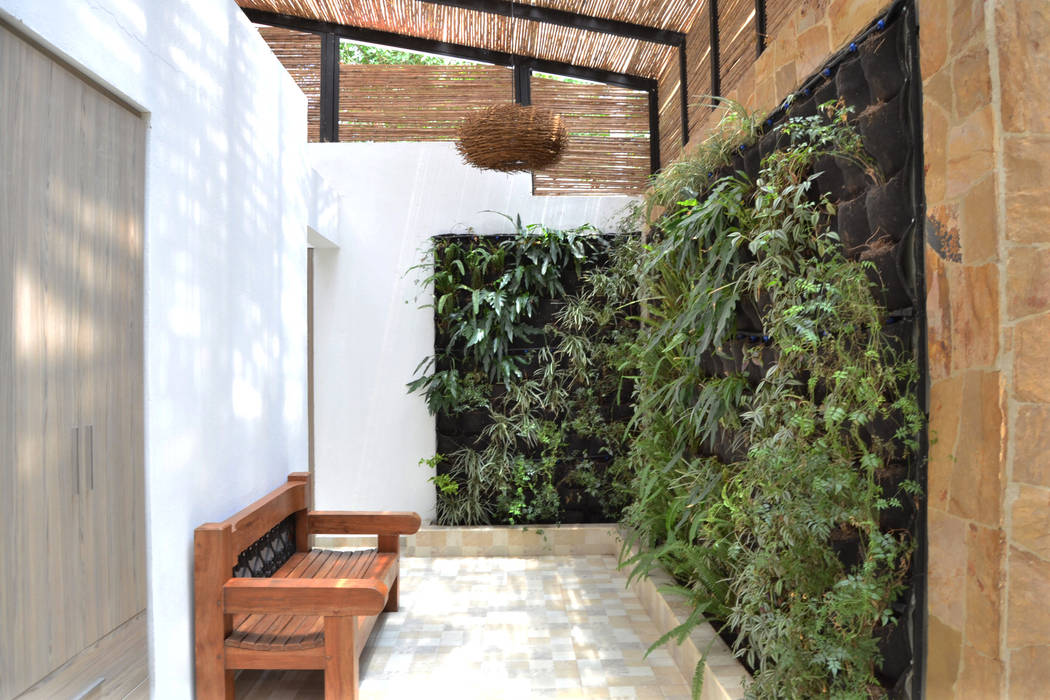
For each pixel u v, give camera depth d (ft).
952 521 6.37
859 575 6.75
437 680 11.27
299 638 9.96
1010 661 5.77
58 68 6.82
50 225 6.68
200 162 10.04
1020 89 5.83
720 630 10.01
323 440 20.20
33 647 6.29
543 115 15.67
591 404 19.63
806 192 9.05
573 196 20.67
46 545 6.52
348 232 20.39
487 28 19.89
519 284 19.69
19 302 6.22
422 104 21.08
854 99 8.02
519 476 19.34
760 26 12.40
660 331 13.10
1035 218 5.82
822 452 7.34
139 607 8.23
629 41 19.01
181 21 9.43
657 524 13.71
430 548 18.99
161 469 8.75
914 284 6.90
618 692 10.80
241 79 11.81
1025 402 5.79
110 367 7.69
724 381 11.05
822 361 7.91
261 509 11.53
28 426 6.31
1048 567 5.80
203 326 10.12
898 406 6.84
